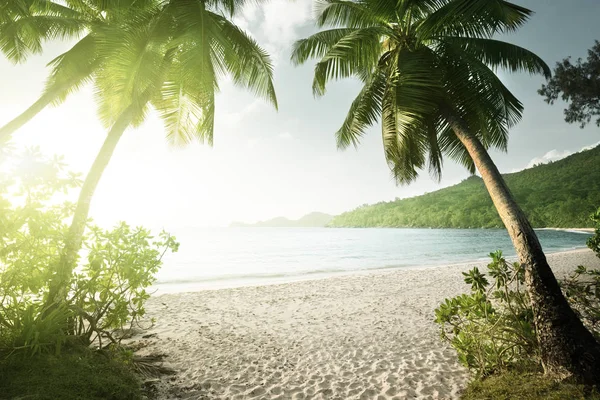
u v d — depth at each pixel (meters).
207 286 14.08
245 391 4.02
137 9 7.29
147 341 5.90
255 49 8.39
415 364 4.79
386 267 20.67
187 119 8.96
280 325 7.13
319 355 5.28
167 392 3.93
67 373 3.21
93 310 4.52
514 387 3.39
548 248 31.11
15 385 2.89
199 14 6.63
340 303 9.31
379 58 7.24
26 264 3.71
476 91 6.05
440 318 4.24
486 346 4.16
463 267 16.73
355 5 7.79
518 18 6.48
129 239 4.54
